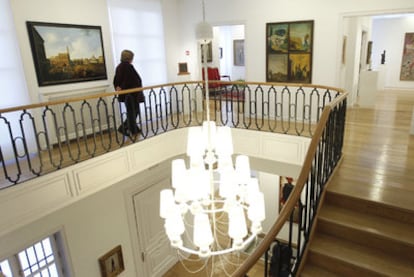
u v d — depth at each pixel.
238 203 2.97
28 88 4.64
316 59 5.94
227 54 12.04
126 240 5.18
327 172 3.08
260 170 5.41
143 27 6.51
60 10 4.96
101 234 4.73
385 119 6.11
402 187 2.97
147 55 6.70
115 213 4.92
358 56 7.82
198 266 6.17
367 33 8.75
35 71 4.71
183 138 5.48
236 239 2.65
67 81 5.17
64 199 3.81
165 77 7.18
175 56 7.42
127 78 4.93
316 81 6.04
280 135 4.92
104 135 5.58
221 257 6.29
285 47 6.18
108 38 5.80
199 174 2.80
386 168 3.49
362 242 2.54
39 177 3.53
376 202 2.69
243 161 2.95
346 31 6.65
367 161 3.74
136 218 5.33
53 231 4.07
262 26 6.36
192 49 7.40
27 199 3.45
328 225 2.68
